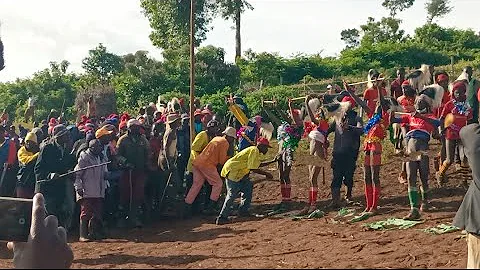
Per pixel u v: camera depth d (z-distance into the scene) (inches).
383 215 414.6
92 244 406.9
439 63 1711.4
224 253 355.9
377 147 413.4
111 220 474.0
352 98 450.3
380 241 350.9
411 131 404.5
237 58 1612.9
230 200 455.2
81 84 1446.9
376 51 1722.4
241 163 457.1
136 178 460.1
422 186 410.9
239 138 505.0
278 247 360.2
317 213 438.3
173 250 374.9
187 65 1266.0
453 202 426.3
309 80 1483.8
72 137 498.9
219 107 885.8
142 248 386.9
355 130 450.6
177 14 1466.5
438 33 1939.0
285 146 477.4
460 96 438.3
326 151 453.7
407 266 299.4
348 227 396.2
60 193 432.5
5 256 381.1
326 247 350.3
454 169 500.4
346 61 1668.3
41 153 428.5
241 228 427.2
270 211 481.1
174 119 495.5
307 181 557.3
